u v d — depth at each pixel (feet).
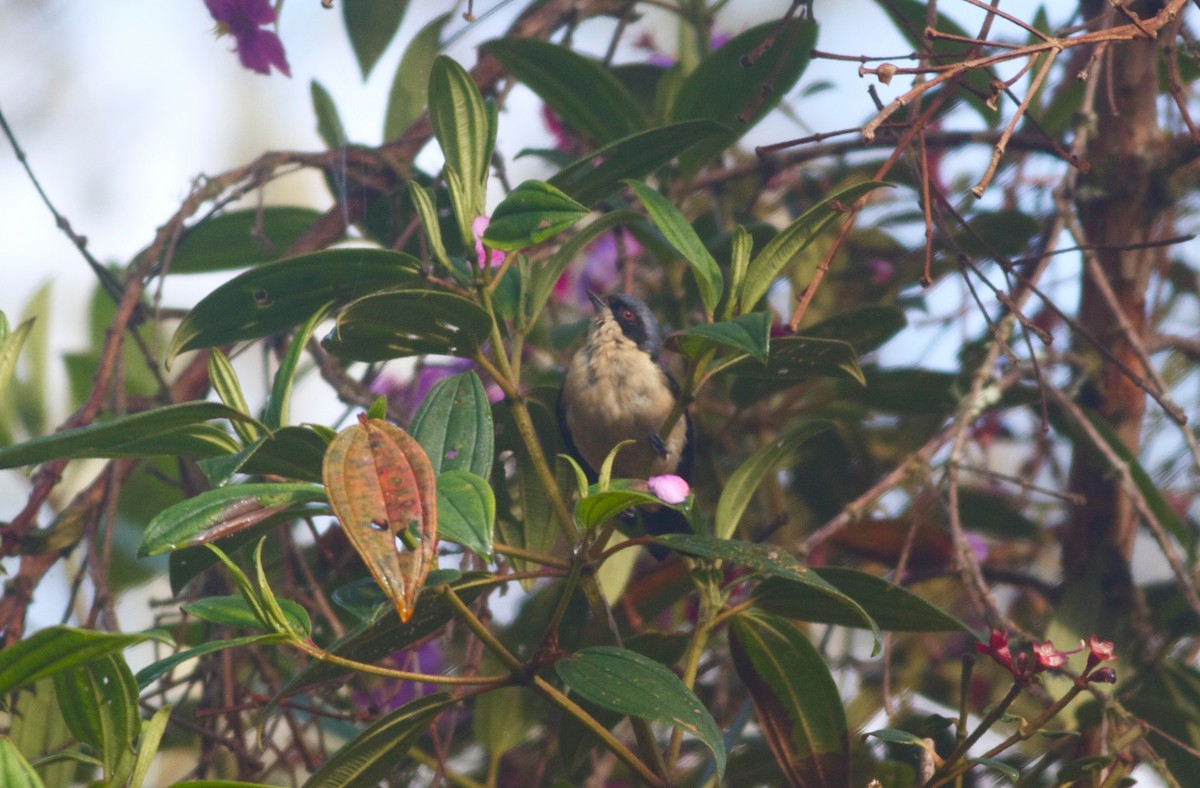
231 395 13.62
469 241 13.80
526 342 25.35
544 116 26.55
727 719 23.06
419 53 23.70
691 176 22.66
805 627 24.31
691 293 24.31
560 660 12.40
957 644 25.18
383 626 13.12
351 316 13.28
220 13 19.25
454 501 10.20
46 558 18.34
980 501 25.04
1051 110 23.25
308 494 11.01
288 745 19.84
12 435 24.66
